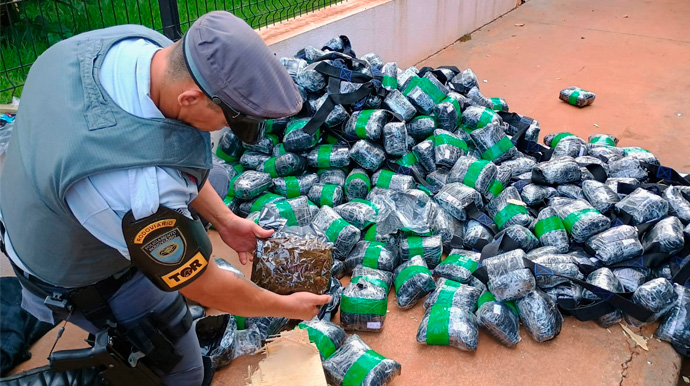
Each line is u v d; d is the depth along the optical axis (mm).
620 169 3428
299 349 2146
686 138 4406
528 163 3455
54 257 1457
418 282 2637
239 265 2998
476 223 3021
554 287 2613
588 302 2621
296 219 3029
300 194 3320
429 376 2336
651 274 2760
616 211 2967
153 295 1685
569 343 2486
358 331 2562
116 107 1280
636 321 2533
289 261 2168
